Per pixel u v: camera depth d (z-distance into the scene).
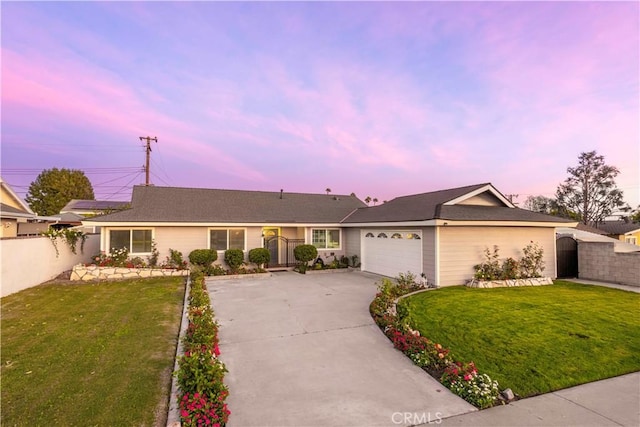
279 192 20.22
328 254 17.36
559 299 8.99
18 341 5.82
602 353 5.31
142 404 3.77
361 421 3.54
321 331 6.64
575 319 7.07
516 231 12.30
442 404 3.89
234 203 17.20
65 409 3.64
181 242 14.41
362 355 5.43
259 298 9.63
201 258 13.80
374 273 14.91
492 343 5.75
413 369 4.90
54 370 4.65
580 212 34.38
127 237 13.67
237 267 14.40
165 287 10.88
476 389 3.97
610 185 32.69
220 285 11.83
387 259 13.96
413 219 11.66
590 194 33.75
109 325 6.77
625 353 5.32
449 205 12.29
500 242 11.98
